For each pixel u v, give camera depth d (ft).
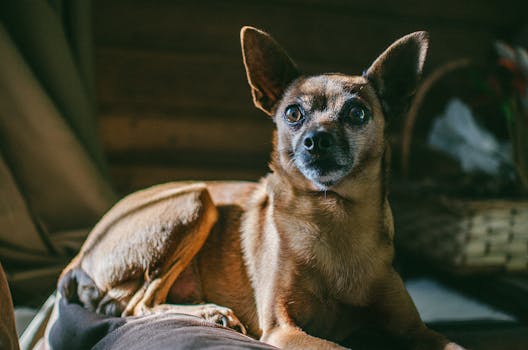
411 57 1.84
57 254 2.44
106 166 2.82
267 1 3.16
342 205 1.78
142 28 3.04
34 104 2.44
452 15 3.39
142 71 3.06
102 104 3.04
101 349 1.66
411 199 2.70
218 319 1.78
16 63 2.39
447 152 3.08
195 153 3.18
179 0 3.06
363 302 1.82
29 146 2.48
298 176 1.80
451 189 2.67
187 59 3.11
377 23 3.31
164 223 1.89
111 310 1.86
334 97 1.79
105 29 2.99
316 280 1.80
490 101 2.90
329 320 1.84
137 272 1.88
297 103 1.82
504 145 2.88
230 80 3.18
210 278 1.97
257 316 1.90
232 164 3.24
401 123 3.46
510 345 1.90
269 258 1.84
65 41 2.59
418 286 2.56
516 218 2.45
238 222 1.98
